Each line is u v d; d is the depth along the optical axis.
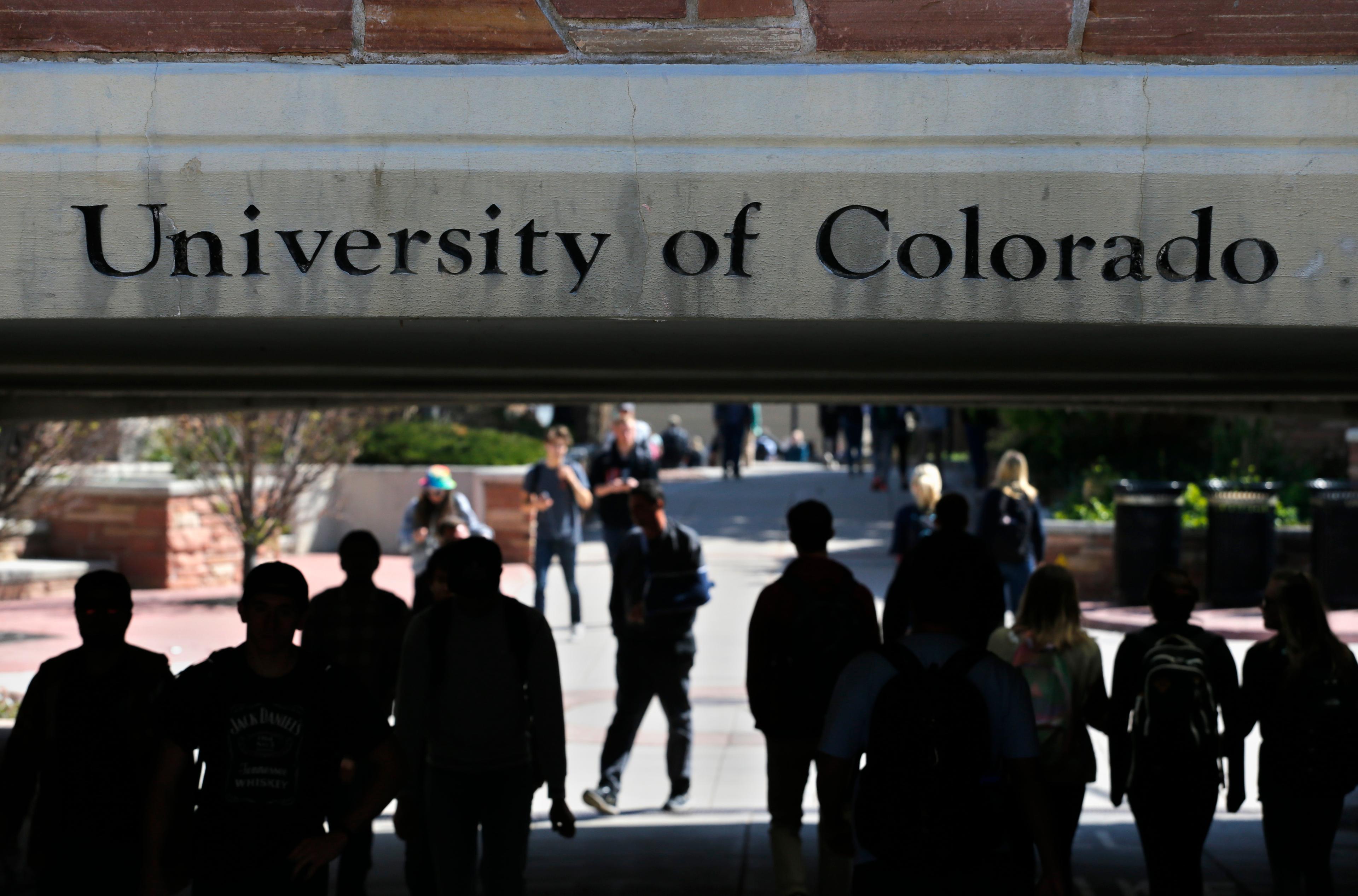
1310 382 12.75
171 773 7.30
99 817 8.23
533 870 12.39
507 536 31.95
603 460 23.41
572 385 15.16
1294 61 7.33
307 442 27.20
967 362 10.91
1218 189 7.28
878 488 45.69
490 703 9.22
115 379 13.27
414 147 7.47
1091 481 30.67
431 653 9.19
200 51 7.52
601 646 22.64
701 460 68.19
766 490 46.75
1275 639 10.05
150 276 7.46
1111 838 13.53
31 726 8.30
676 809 14.40
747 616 24.91
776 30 7.48
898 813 6.71
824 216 7.38
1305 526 28.39
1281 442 33.91
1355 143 7.27
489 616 9.25
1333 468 33.44
